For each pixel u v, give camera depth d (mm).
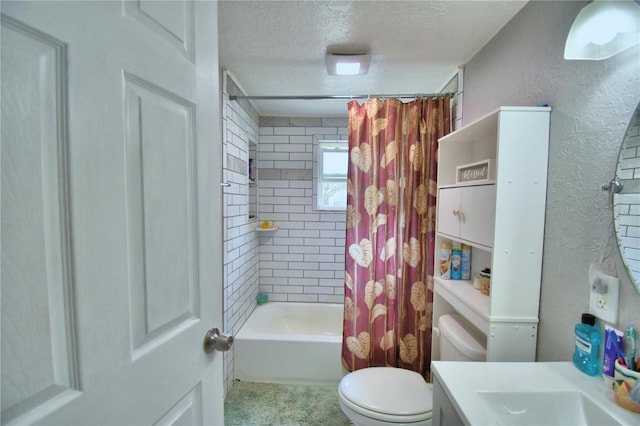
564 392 754
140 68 499
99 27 425
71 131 392
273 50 1482
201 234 676
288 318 2678
